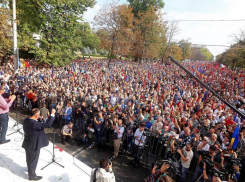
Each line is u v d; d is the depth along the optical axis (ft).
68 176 13.75
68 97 34.71
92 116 28.76
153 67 111.34
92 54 238.68
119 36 115.24
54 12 74.79
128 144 25.21
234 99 44.57
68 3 74.28
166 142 21.34
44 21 73.92
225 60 151.33
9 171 12.80
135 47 143.33
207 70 118.52
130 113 28.14
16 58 47.32
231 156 17.20
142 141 21.57
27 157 12.07
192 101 39.73
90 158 23.13
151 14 141.79
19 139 17.34
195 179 17.49
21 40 67.67
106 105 33.40
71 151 24.30
